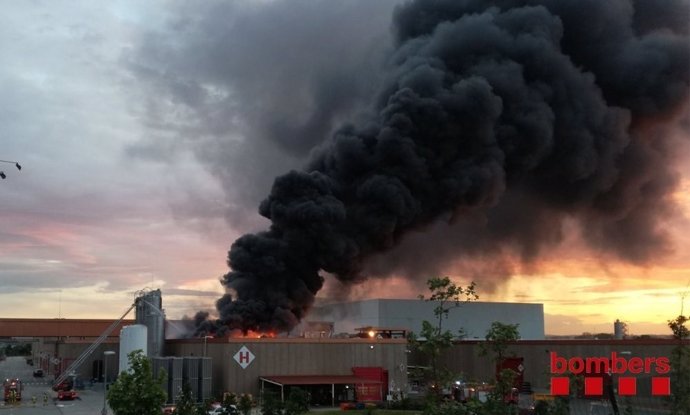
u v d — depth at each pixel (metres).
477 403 16.00
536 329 81.75
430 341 15.91
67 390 64.19
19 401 58.38
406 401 50.03
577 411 25.20
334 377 55.19
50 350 106.19
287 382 52.16
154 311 62.44
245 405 37.84
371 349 58.03
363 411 48.16
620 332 76.31
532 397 42.38
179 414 33.50
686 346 15.48
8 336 100.44
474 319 79.31
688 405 15.04
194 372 53.00
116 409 23.80
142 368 24.25
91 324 105.19
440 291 17.05
